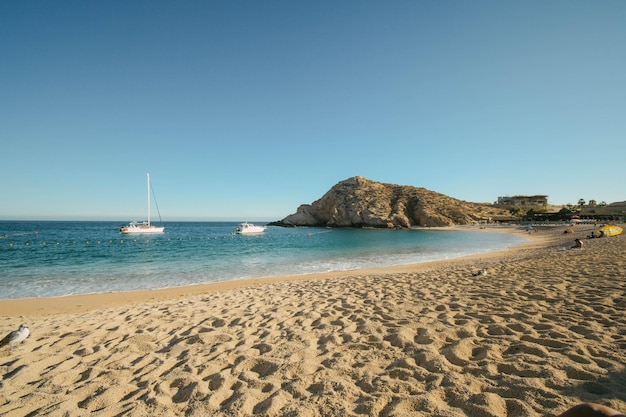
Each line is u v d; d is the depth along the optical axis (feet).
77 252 89.45
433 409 8.80
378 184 380.99
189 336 17.34
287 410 9.29
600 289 21.08
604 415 4.73
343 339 15.39
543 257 44.24
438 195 373.20
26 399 10.96
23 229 264.72
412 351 13.19
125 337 17.98
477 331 14.96
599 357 11.06
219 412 9.53
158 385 11.61
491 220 326.24
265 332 17.57
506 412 8.41
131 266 60.70
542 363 10.87
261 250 95.45
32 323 22.22
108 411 9.98
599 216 268.41
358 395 9.91
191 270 55.26
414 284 29.86
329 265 60.80
